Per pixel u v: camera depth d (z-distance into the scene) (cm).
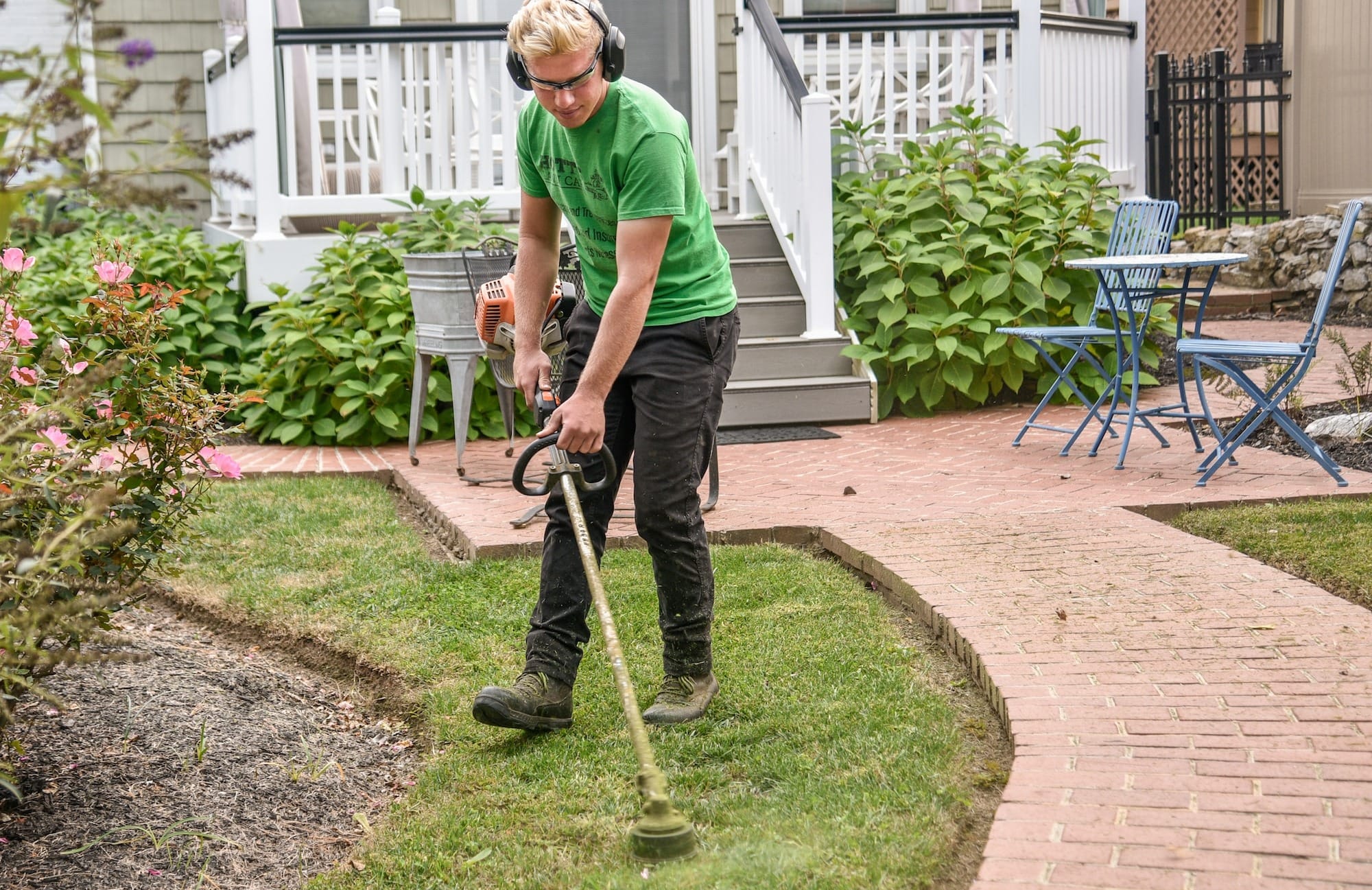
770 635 421
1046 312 838
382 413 763
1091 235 832
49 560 255
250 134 189
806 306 851
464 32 891
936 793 299
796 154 870
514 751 347
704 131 1108
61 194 182
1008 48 1048
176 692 404
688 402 350
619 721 361
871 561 480
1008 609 414
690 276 352
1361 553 461
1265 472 604
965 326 824
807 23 939
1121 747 309
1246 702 334
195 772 349
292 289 863
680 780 320
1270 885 243
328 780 351
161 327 369
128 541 338
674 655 367
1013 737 321
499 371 609
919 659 396
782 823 288
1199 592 427
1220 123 1380
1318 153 1348
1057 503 561
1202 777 291
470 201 865
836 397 805
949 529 520
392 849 298
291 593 484
